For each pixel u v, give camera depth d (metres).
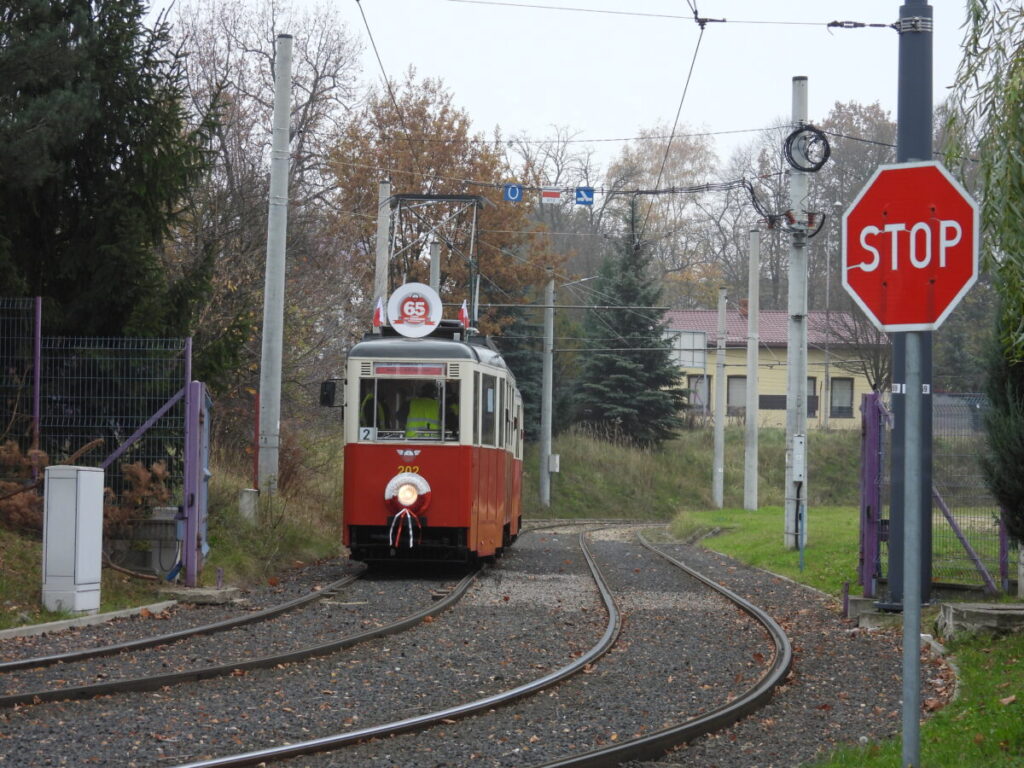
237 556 20.66
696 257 87.50
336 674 11.97
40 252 21.34
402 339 22.80
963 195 6.71
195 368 21.64
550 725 9.94
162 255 26.98
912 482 6.79
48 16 20.25
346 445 22.22
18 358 18.86
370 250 55.75
